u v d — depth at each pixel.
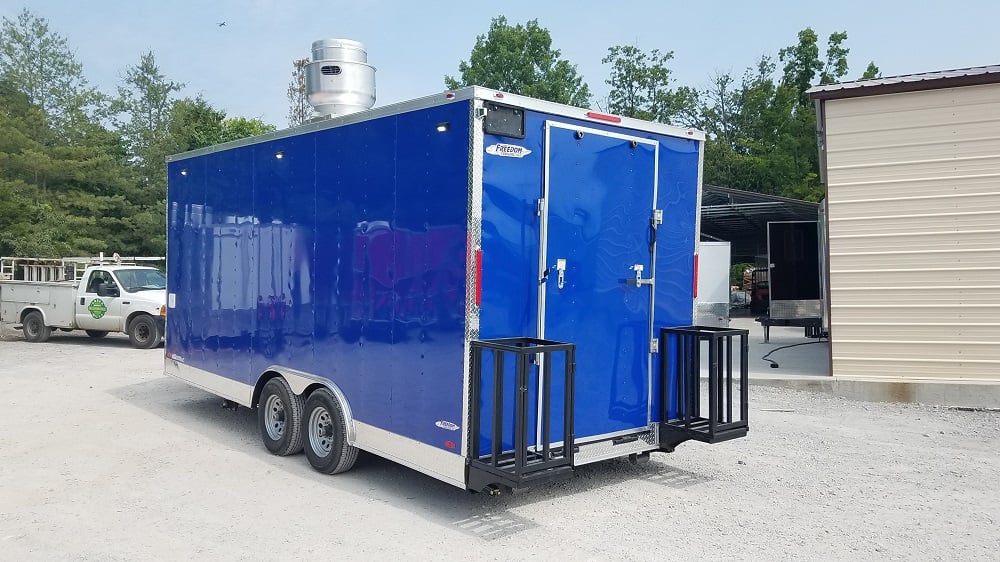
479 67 41.56
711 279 14.08
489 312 4.70
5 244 28.22
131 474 6.02
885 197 9.45
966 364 9.12
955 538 4.72
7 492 5.53
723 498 5.48
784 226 14.95
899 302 9.40
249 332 7.05
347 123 5.71
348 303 5.71
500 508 5.21
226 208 7.48
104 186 38.72
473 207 4.59
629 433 5.65
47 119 40.34
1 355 13.92
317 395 6.05
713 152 42.62
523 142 4.86
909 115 9.33
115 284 15.41
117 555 4.32
